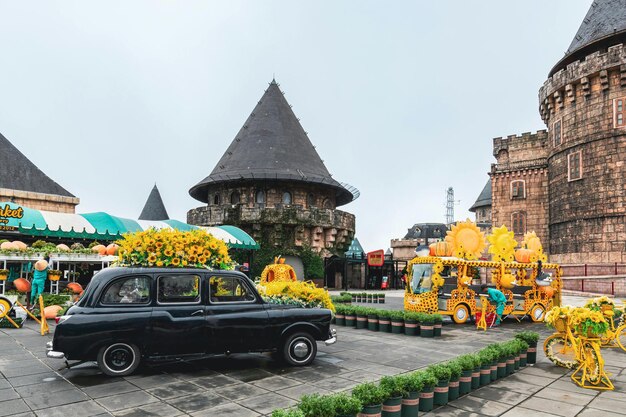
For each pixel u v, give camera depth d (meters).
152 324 7.59
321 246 40.03
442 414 6.21
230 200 41.31
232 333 8.04
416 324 12.49
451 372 6.78
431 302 14.62
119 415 5.74
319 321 8.70
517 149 46.72
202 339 7.84
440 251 15.41
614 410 6.38
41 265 13.57
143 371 7.93
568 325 8.15
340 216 41.28
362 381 7.51
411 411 5.93
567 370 8.73
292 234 38.78
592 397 7.00
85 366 8.12
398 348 10.52
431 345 10.97
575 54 38.09
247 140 43.56
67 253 16.03
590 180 35.44
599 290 31.08
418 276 15.43
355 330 13.52
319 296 9.27
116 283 7.69
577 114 36.88
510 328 14.40
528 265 15.93
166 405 6.14
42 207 33.31
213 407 6.09
